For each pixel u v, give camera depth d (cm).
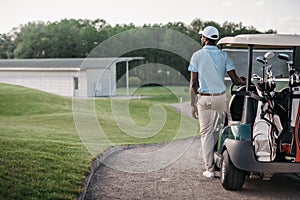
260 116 595
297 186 666
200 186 662
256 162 581
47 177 640
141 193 629
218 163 666
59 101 2147
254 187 657
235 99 662
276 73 738
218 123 681
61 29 5528
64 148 867
